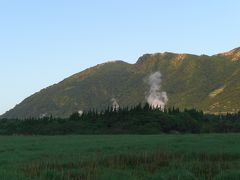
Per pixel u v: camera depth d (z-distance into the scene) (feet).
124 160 122.01
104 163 116.47
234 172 88.89
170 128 504.43
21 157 137.69
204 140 201.26
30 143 217.77
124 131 488.02
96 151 153.89
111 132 489.26
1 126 554.87
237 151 137.49
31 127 533.55
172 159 122.42
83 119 544.21
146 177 91.71
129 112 535.19
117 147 168.66
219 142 184.14
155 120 501.97
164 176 89.25
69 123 516.73
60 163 115.14
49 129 512.63
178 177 87.45
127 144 186.19
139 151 143.74
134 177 89.25
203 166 107.55
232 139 206.18
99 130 501.15
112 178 86.53
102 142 212.64
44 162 116.88
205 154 130.72
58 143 212.23
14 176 84.33
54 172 93.45
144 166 111.55
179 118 522.47
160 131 489.26
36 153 149.89
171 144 175.94
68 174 93.61
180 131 510.58
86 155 136.46
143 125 499.92
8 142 233.76
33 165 109.19
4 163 119.75
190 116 547.90
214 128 517.96
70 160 120.88
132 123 504.84
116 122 519.60
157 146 167.53
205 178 92.48
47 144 205.36
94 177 90.22
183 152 137.08
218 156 128.06
